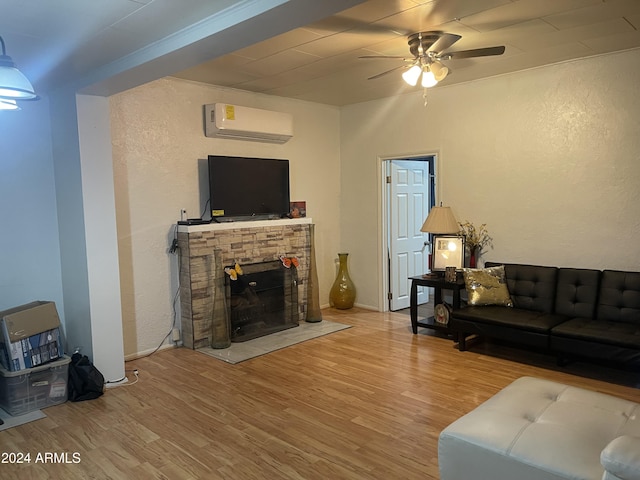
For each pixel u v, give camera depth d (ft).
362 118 19.80
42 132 12.59
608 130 13.53
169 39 8.86
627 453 5.04
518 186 15.44
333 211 20.75
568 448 6.13
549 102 14.57
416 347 15.10
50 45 9.22
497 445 6.40
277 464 8.54
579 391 7.93
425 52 11.34
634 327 12.15
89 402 11.38
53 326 11.37
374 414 10.45
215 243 15.55
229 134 16.21
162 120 14.87
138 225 14.46
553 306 14.11
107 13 7.79
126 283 14.25
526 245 15.42
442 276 16.30
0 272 12.03
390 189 19.67
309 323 18.06
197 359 14.26
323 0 6.69
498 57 13.56
